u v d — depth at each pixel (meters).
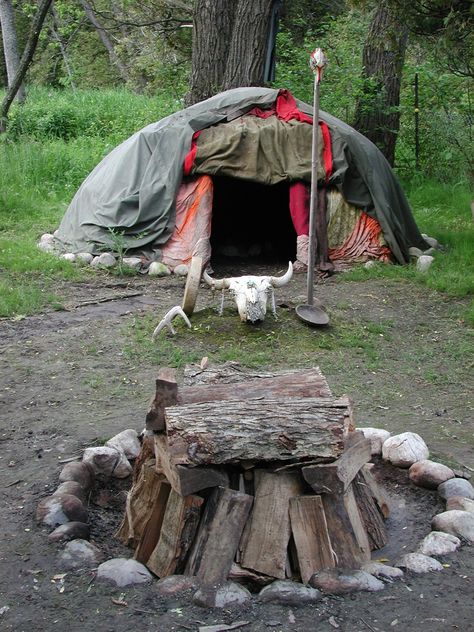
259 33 15.14
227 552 4.00
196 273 8.35
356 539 4.15
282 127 11.27
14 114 20.70
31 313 9.04
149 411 4.37
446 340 8.48
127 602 3.80
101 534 4.66
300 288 10.26
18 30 39.84
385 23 16.75
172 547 4.09
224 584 3.88
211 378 4.96
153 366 7.51
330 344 8.16
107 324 8.62
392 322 8.96
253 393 4.52
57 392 6.87
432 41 12.23
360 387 7.12
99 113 22.81
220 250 12.88
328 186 11.25
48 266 10.77
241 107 11.55
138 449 5.49
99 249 11.09
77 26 33.34
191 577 3.95
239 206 13.45
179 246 10.98
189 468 4.06
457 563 4.14
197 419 4.10
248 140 11.12
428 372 7.53
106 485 5.20
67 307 9.26
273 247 13.24
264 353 7.82
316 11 28.48
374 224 11.36
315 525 4.09
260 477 4.20
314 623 3.64
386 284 10.47
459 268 11.07
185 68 21.23
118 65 37.28
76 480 5.00
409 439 5.38
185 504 4.09
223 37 15.88
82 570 4.07
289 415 4.14
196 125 11.27
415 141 18.11
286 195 13.30
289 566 4.12
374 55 17.14
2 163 16.08
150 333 8.32
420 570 4.06
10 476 5.25
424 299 9.92
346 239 11.30
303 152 11.20
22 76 18.77
